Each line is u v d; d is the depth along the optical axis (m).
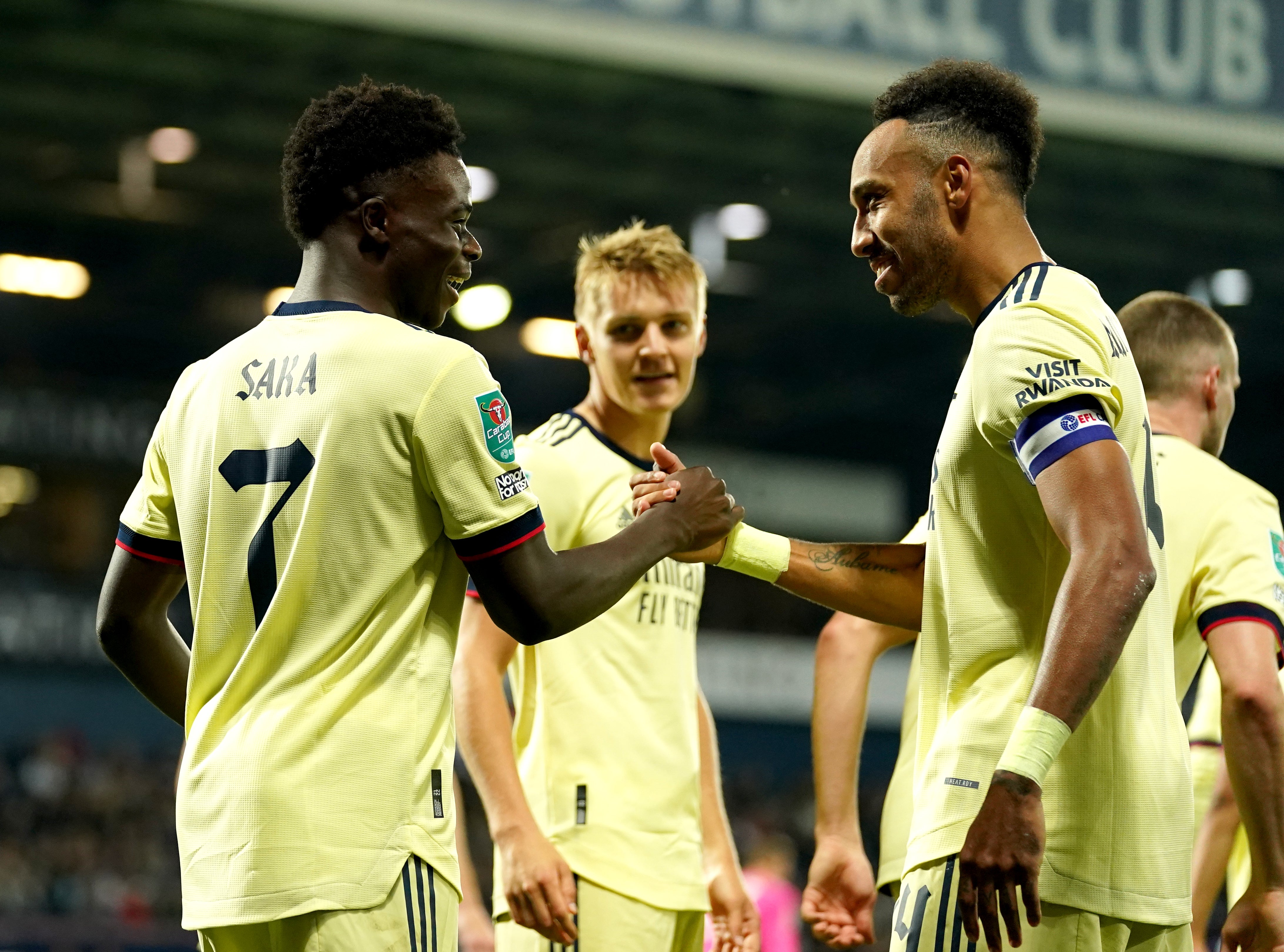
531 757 8.25
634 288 8.45
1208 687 9.11
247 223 48.31
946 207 6.05
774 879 23.81
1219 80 31.16
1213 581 7.15
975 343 5.70
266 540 5.38
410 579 5.45
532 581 5.51
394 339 5.47
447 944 5.35
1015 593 5.66
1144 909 5.43
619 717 8.12
